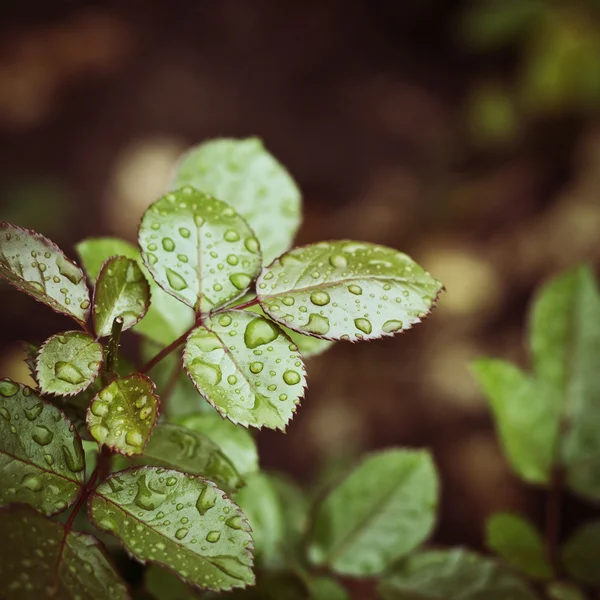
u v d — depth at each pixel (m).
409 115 2.45
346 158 2.34
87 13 2.64
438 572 0.42
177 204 0.37
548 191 1.92
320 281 0.36
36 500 0.35
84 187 2.07
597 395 0.45
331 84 2.58
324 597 0.42
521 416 0.45
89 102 2.34
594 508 1.27
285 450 1.50
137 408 0.35
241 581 0.34
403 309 0.36
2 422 0.35
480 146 2.17
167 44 2.61
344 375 1.64
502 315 1.70
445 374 1.62
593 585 0.44
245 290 0.36
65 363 0.35
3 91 2.30
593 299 0.46
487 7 2.21
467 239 1.90
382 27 2.73
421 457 0.43
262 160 0.42
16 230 0.36
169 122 2.34
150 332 0.40
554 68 2.03
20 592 0.33
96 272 0.40
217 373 0.35
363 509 0.43
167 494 0.35
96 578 0.34
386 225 2.06
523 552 0.43
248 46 2.67
